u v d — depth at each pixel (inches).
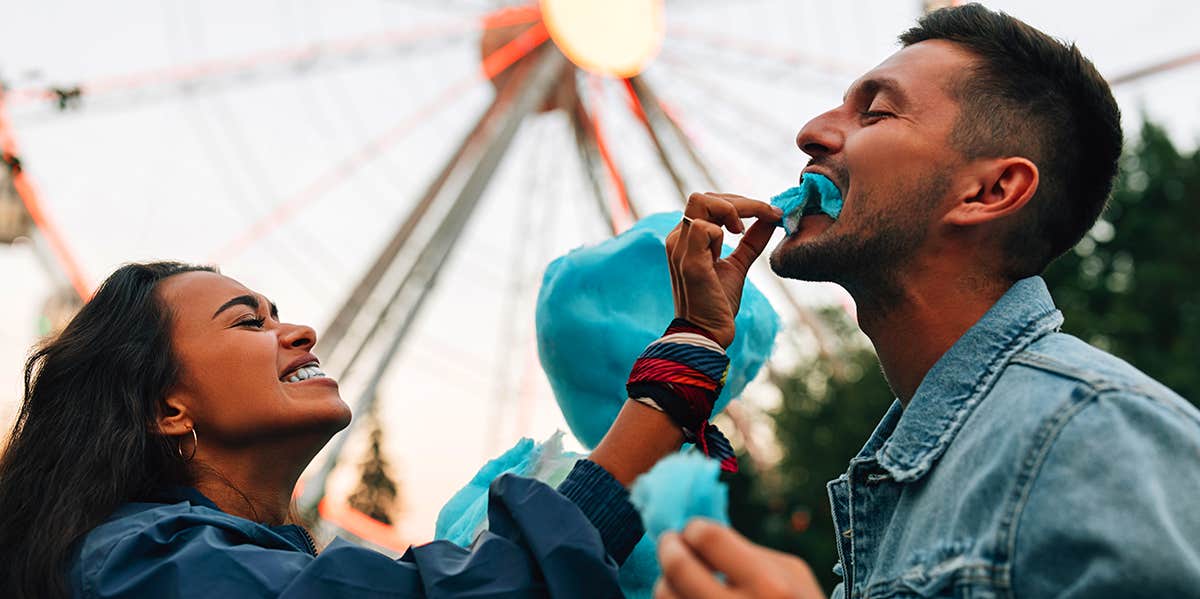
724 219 92.0
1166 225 843.4
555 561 81.0
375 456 1200.2
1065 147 84.9
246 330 108.8
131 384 105.4
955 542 71.2
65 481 101.1
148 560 90.7
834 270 86.5
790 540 757.9
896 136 84.4
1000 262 84.2
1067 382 71.9
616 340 101.5
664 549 53.4
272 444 107.0
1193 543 64.3
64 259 474.9
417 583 86.0
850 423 764.0
